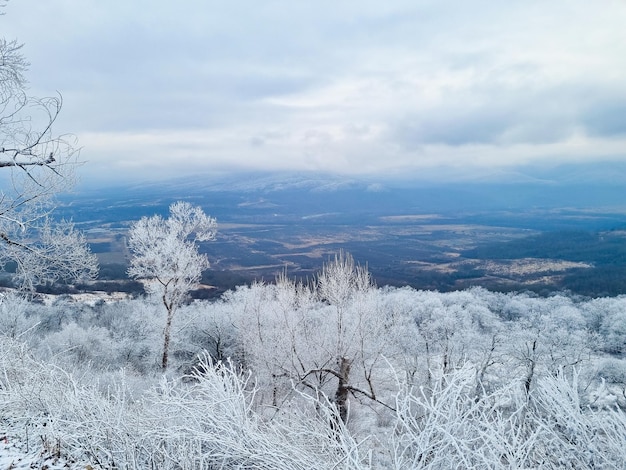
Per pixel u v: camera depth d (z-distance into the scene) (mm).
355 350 14930
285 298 16688
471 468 3260
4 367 6285
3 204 9445
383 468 4188
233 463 4223
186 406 4652
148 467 4246
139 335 28297
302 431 4660
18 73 8555
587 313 31156
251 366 17422
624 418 3500
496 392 3947
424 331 21797
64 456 4469
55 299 30750
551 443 3840
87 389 6180
